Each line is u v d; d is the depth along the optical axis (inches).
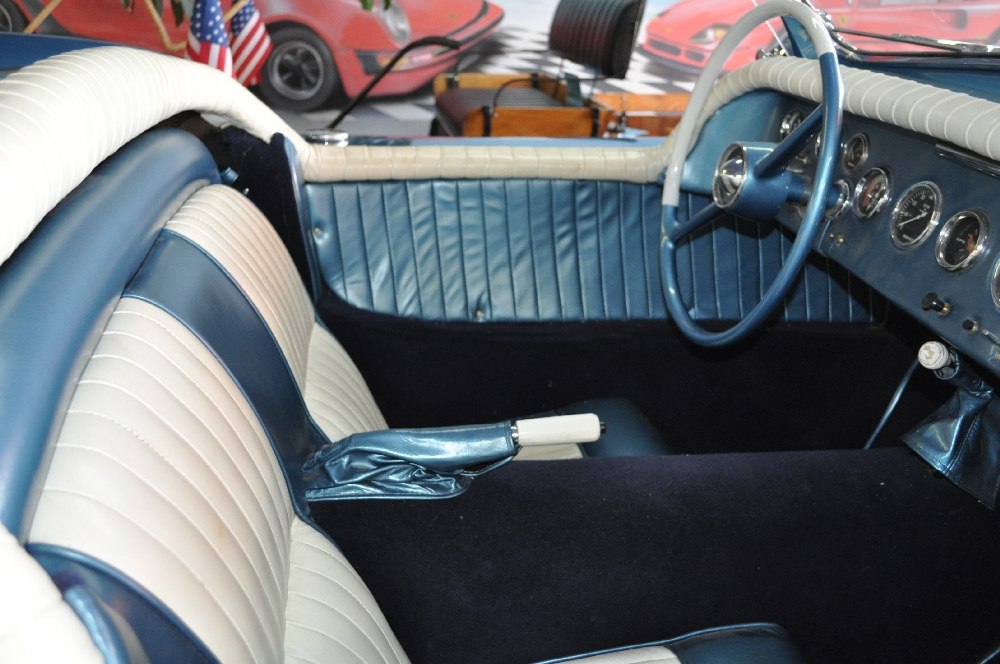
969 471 44.5
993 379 44.5
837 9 55.1
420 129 184.4
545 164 63.2
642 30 191.5
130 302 29.1
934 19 51.1
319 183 60.9
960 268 40.0
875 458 46.4
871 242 46.0
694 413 68.5
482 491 41.0
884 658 44.7
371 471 40.0
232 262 39.2
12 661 16.7
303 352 47.4
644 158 64.5
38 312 22.9
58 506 20.5
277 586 29.9
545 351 64.6
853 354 68.4
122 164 34.6
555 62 193.5
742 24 50.5
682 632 40.7
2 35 62.5
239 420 31.9
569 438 39.3
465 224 63.3
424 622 39.2
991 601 43.8
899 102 42.8
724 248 66.9
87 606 18.7
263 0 174.4
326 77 183.6
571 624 39.6
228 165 54.7
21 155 23.8
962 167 40.8
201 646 22.4
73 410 23.4
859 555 41.3
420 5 182.7
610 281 65.5
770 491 42.4
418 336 62.6
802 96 50.0
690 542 39.9
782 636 39.2
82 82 30.1
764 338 66.9
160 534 22.7
